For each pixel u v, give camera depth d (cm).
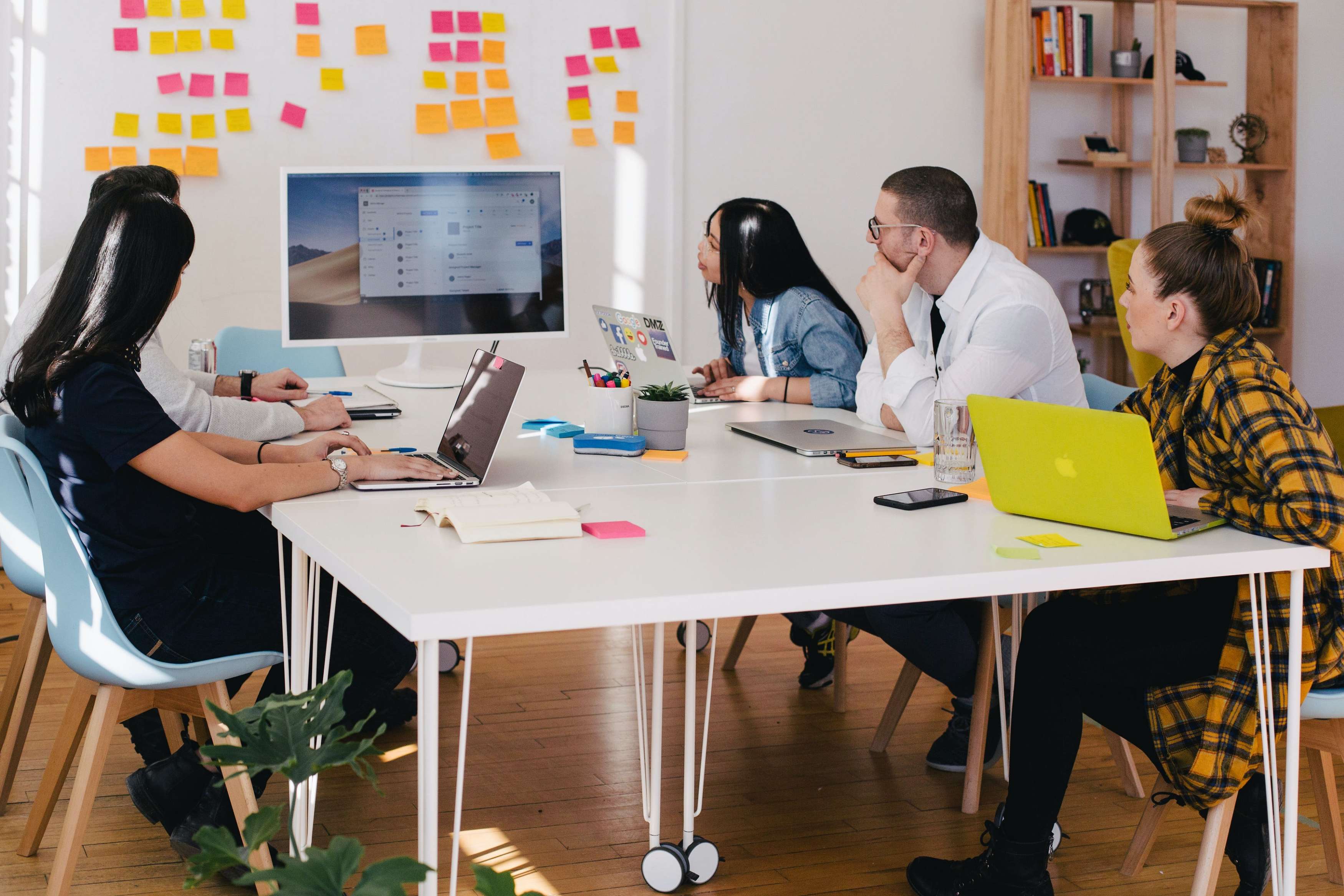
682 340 461
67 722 190
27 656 213
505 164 434
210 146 404
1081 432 153
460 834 208
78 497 167
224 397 232
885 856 204
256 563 202
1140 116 508
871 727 264
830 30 463
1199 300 170
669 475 191
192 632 168
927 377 226
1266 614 154
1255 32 500
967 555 143
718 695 283
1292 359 509
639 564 135
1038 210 480
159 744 217
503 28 427
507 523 146
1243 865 182
